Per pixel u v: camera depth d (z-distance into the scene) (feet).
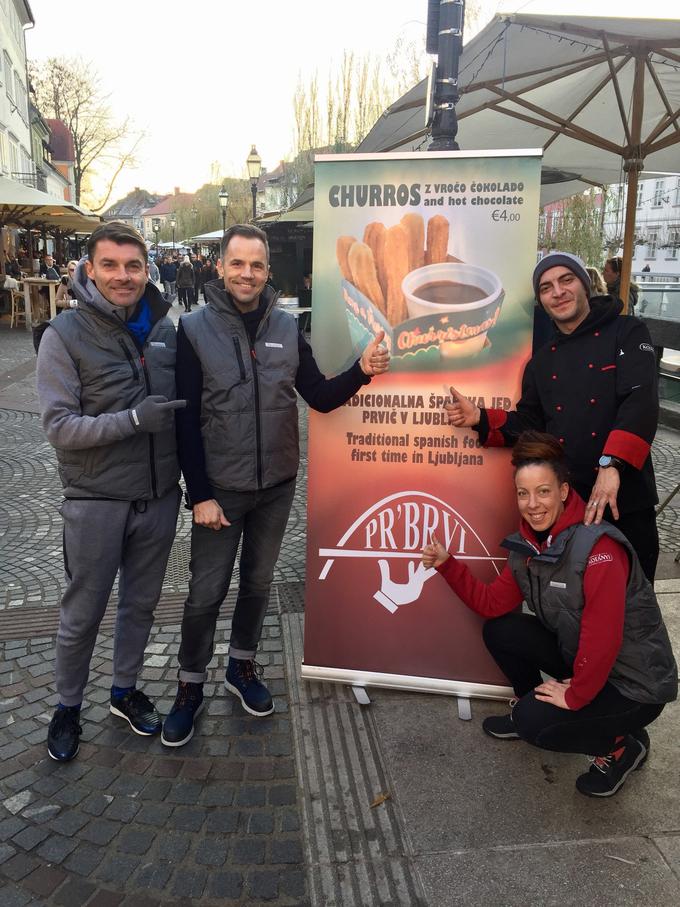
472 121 21.42
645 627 7.14
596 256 72.74
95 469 7.81
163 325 8.21
